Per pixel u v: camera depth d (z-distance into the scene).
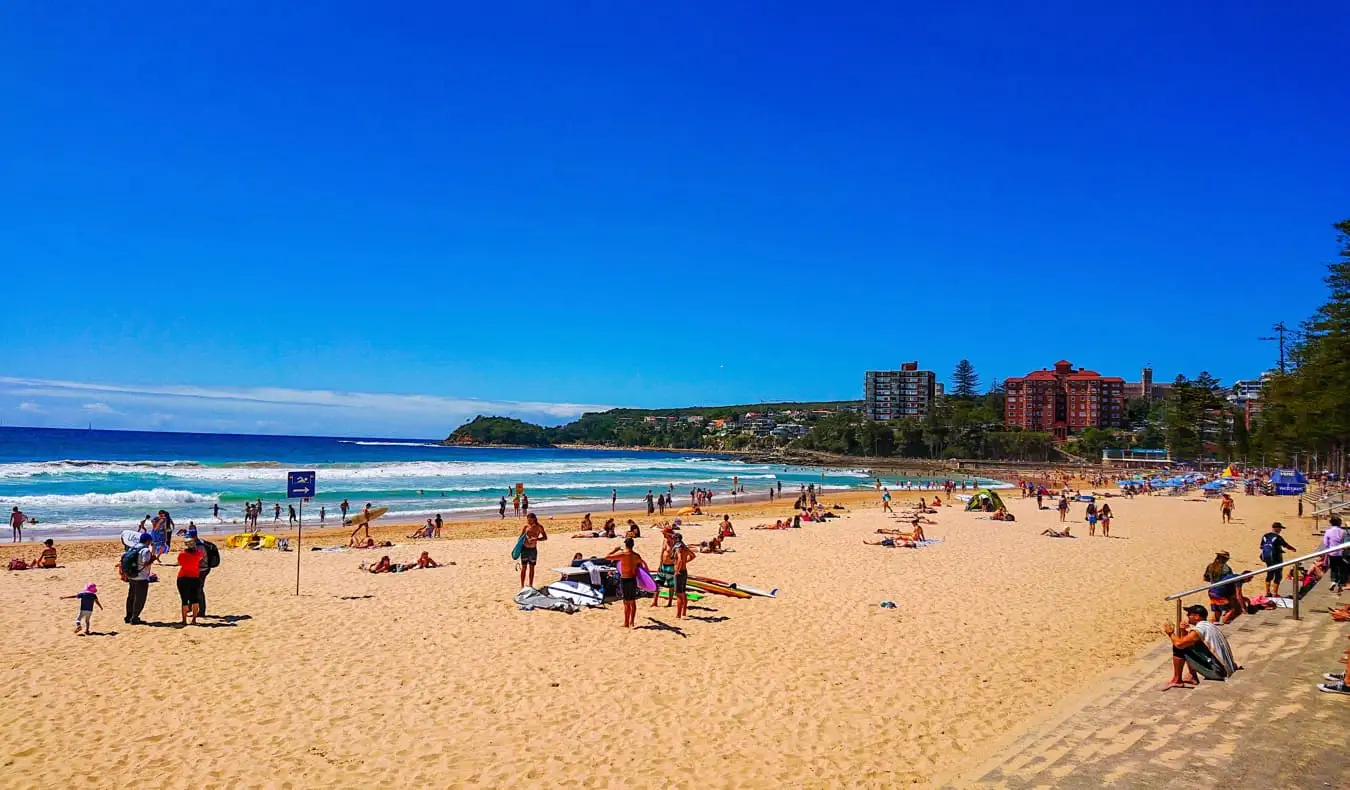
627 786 7.34
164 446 141.88
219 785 7.31
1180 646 9.28
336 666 11.13
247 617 14.17
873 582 18.44
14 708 9.30
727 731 8.75
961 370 194.00
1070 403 176.12
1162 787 6.16
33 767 7.65
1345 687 8.26
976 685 10.43
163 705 9.48
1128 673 10.16
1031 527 34.09
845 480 95.38
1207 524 35.69
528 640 12.64
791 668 11.20
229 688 10.13
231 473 64.94
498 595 16.34
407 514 43.03
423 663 11.33
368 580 18.42
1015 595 16.94
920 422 177.50
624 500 54.72
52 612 14.51
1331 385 45.28
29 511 40.25
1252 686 8.75
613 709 9.45
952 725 8.91
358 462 93.25
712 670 11.07
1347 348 42.75
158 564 21.09
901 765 7.76
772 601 15.94
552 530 35.06
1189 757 6.78
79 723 8.85
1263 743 7.00
